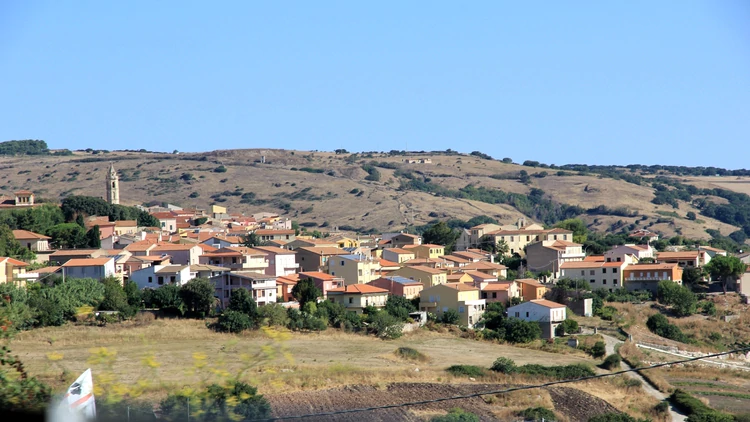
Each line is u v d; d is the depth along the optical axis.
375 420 121.44
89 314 167.88
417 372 155.75
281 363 130.38
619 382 164.62
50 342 142.38
